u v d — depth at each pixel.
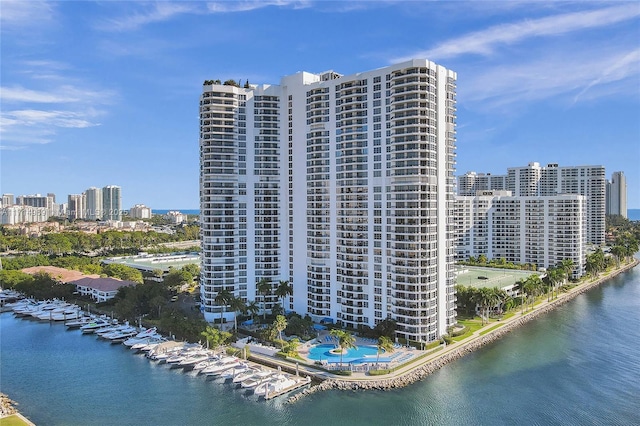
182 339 192.75
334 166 198.88
